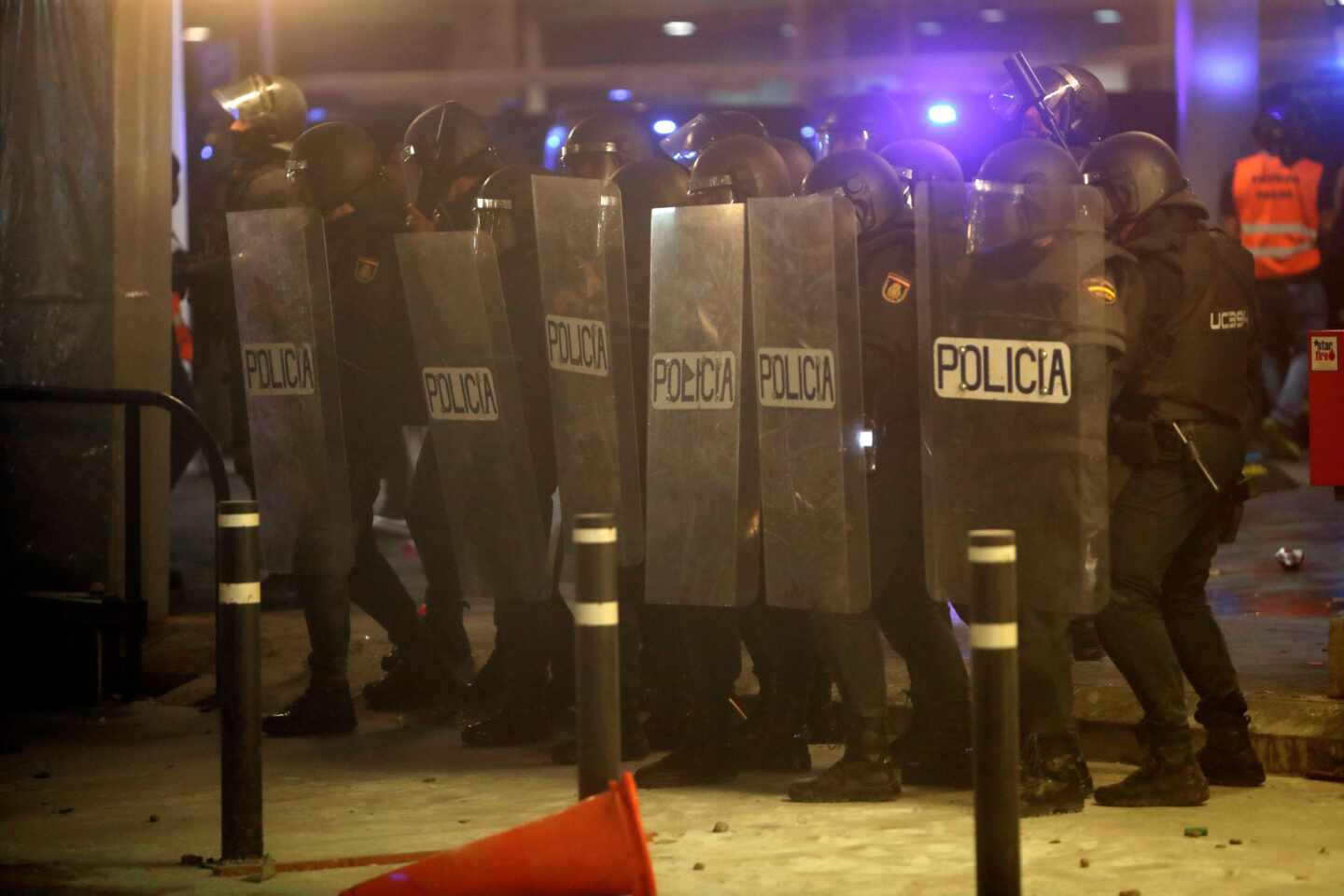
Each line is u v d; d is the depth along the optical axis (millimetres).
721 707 10742
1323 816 9586
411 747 12047
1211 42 29406
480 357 11352
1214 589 16422
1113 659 9930
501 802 10422
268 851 9250
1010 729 6891
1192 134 29656
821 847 9148
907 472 9898
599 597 7852
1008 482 9344
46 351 14828
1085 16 31828
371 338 12500
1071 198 9219
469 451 11555
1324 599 15773
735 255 10133
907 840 9242
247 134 14352
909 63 32344
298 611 16297
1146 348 9688
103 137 14703
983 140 12523
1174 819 9523
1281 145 25406
